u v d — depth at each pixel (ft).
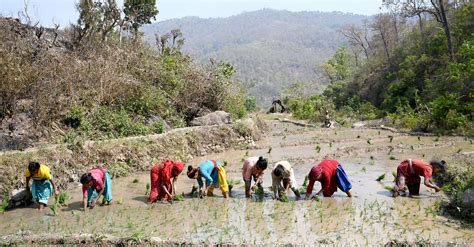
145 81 66.64
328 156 54.54
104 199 34.22
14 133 45.37
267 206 33.12
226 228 28.12
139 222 29.86
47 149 41.34
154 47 84.48
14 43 51.72
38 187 33.53
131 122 55.77
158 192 35.12
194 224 28.99
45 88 49.03
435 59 126.21
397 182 35.09
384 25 193.36
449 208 30.66
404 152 56.44
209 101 75.97
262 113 163.32
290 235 26.53
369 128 92.17
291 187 34.94
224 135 63.67
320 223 28.71
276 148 63.72
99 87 56.18
